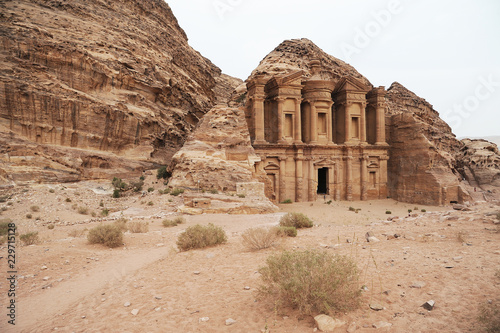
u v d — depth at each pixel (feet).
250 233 40.50
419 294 20.08
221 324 19.45
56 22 152.87
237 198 110.22
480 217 42.75
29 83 125.18
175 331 19.21
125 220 78.89
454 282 21.17
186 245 44.04
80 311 24.27
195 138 137.90
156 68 190.39
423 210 143.95
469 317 16.60
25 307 26.45
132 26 200.34
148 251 47.29
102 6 191.83
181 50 250.37
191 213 94.84
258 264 31.68
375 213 142.51
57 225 78.79
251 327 18.53
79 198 108.17
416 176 177.37
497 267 22.84
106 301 25.89
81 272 36.63
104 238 51.57
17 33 131.13
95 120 139.74
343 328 16.96
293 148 163.84
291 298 19.84
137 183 134.92
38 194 101.71
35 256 43.24
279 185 161.27
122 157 148.87
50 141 128.47
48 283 32.65
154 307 23.50
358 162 178.70
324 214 126.52
